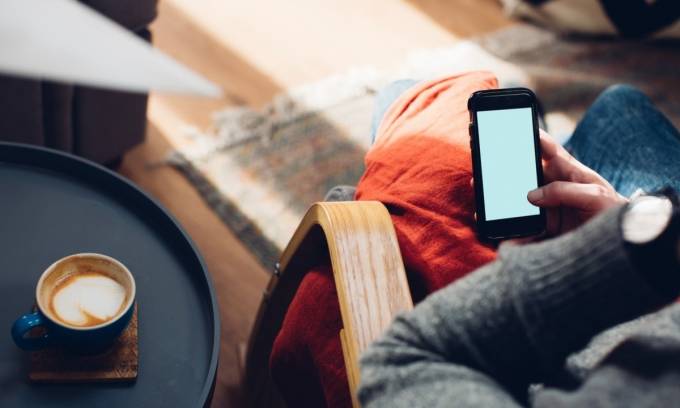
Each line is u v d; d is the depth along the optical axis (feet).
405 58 6.33
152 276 2.92
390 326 1.79
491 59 6.49
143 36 4.38
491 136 2.60
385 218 2.55
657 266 1.37
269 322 3.41
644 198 1.57
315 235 2.79
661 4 6.59
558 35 6.91
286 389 3.16
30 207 3.00
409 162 2.96
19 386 2.48
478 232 2.61
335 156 5.40
